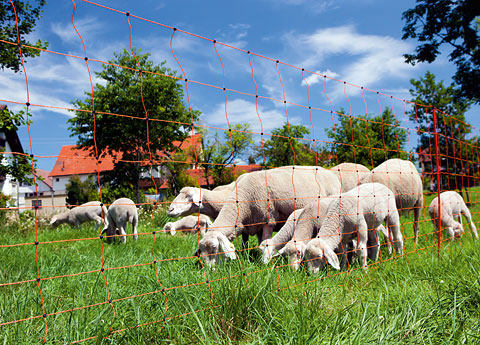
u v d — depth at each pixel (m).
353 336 2.34
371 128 21.95
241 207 5.72
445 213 6.98
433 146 17.05
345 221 4.91
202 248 4.68
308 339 2.27
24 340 2.31
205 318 2.61
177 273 3.60
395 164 7.76
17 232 9.40
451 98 17.36
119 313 2.75
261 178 5.98
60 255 5.20
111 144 23.88
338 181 7.20
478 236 7.25
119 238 8.55
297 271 4.15
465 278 3.40
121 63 24.94
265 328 2.48
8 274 4.06
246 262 4.22
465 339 2.35
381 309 2.96
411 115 18.64
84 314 2.62
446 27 14.49
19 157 9.36
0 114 8.23
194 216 10.20
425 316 2.73
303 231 5.22
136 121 22.58
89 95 24.48
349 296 3.36
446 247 5.24
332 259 4.27
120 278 3.76
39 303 2.96
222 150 29.80
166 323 2.42
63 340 2.38
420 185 8.00
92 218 10.37
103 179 26.06
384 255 5.61
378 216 5.45
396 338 2.40
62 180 48.75
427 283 3.54
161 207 13.66
